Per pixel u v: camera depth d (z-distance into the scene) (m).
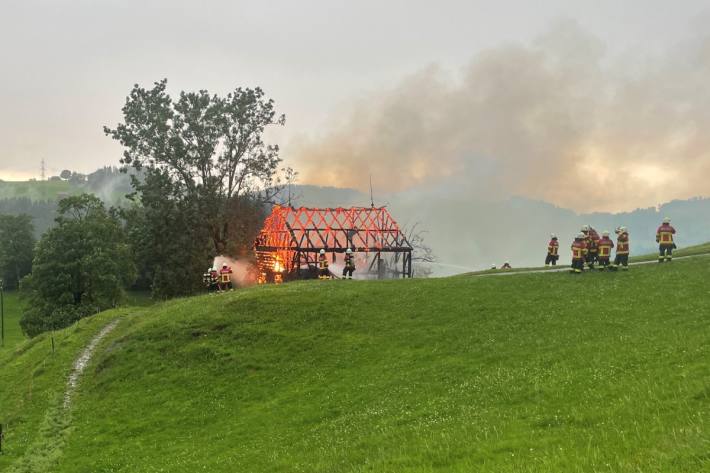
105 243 92.44
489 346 31.33
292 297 47.12
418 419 22.00
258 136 108.38
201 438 28.44
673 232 46.56
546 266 56.38
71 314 83.44
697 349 21.08
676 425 13.53
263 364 36.81
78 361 45.00
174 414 32.34
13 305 151.75
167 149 100.19
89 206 96.88
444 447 16.61
